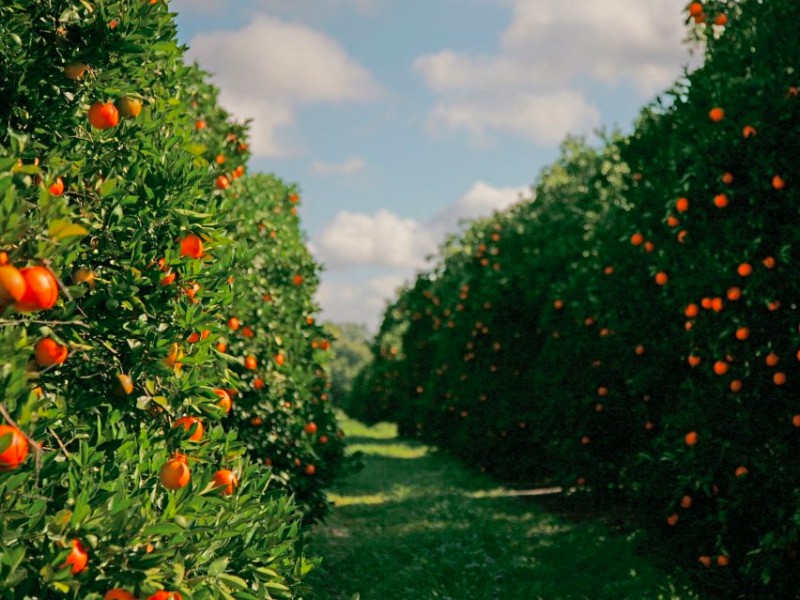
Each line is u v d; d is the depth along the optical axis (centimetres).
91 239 319
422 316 2742
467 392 1659
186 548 284
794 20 718
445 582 793
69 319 279
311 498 869
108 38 324
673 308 795
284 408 822
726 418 684
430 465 1852
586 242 1380
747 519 671
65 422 302
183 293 345
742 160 687
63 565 238
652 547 854
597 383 1073
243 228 810
